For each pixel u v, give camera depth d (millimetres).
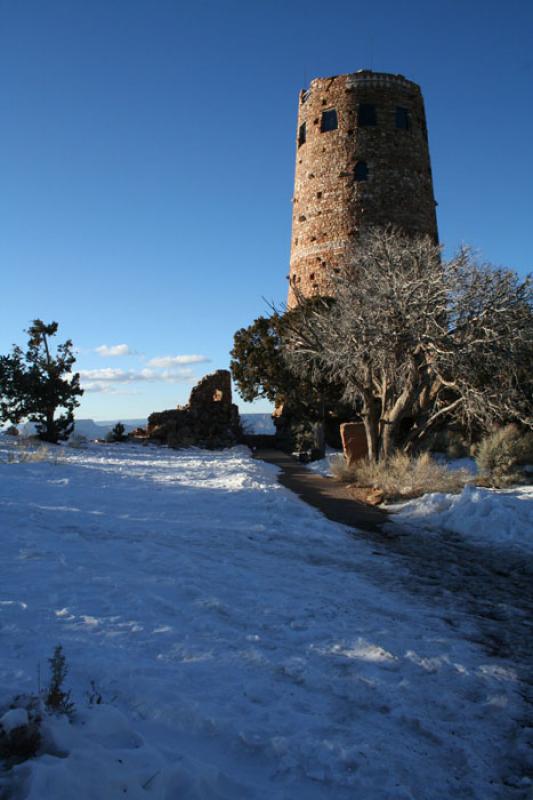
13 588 6344
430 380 21250
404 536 11719
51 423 31594
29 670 4199
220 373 47000
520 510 12219
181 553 8734
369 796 3348
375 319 20125
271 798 3152
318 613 6566
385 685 4820
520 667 5469
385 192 43125
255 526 11328
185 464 24797
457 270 19906
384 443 21047
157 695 4094
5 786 2762
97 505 12477
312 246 44219
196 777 3139
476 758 3885
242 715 4086
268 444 46500
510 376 20812
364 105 43906
